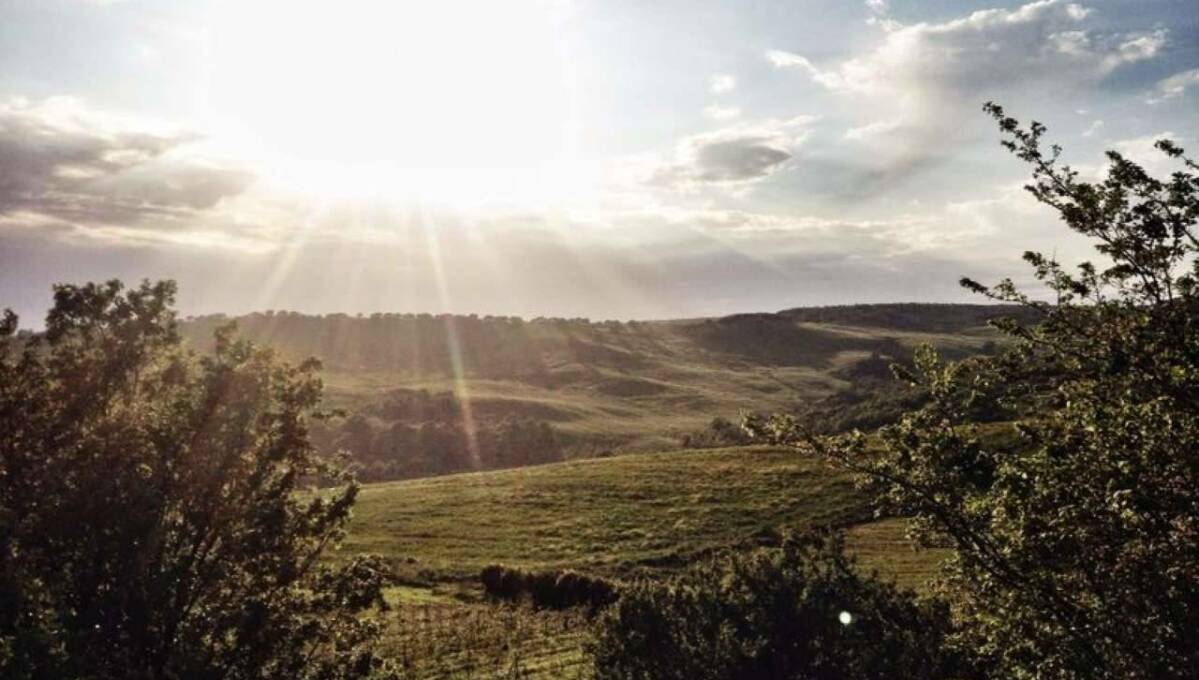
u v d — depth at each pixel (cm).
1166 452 1082
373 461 16600
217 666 1540
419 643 4050
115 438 1636
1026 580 1171
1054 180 1190
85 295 1717
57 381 1709
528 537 7038
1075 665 1141
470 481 9612
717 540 6512
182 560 1589
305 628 1694
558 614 4666
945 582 1470
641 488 8269
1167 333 1121
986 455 1262
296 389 1755
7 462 1620
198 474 1609
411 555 6588
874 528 6350
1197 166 1116
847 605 1805
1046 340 1225
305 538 1812
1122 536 1111
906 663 1667
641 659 1886
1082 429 1180
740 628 1838
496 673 3438
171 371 1730
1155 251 1118
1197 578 1054
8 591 1272
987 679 1527
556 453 18062
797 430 1366
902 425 1320
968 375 1313
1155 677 1052
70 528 1514
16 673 1184
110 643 1463
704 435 15500
